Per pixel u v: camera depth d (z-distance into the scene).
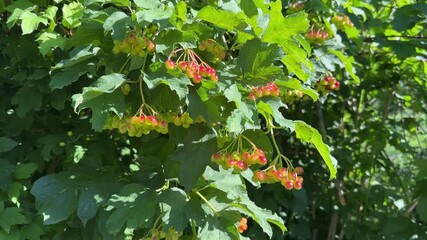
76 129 0.73
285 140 0.98
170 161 0.61
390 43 0.92
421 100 1.16
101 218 0.59
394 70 1.06
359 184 1.14
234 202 0.60
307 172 1.02
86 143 0.72
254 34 0.56
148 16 0.49
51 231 0.70
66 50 0.66
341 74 0.98
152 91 0.54
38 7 0.69
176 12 0.53
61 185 0.60
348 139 1.06
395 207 1.13
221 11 0.51
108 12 0.54
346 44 0.91
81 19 0.57
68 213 0.59
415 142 1.44
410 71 1.05
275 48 0.56
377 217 1.07
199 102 0.53
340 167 1.03
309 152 1.03
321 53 0.79
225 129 0.59
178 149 0.56
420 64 1.02
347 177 1.10
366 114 1.12
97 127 0.51
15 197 0.67
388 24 0.98
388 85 1.07
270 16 0.57
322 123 0.97
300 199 0.92
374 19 0.98
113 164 0.73
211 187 0.61
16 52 0.70
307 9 0.79
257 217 0.59
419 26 0.97
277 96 0.57
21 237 0.67
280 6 0.55
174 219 0.55
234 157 0.55
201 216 0.57
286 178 0.57
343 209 1.04
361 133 1.09
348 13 0.91
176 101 0.55
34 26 0.63
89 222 0.62
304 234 0.98
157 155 0.65
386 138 1.08
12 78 0.72
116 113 0.51
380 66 1.06
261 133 0.59
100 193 0.59
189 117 0.55
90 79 0.71
